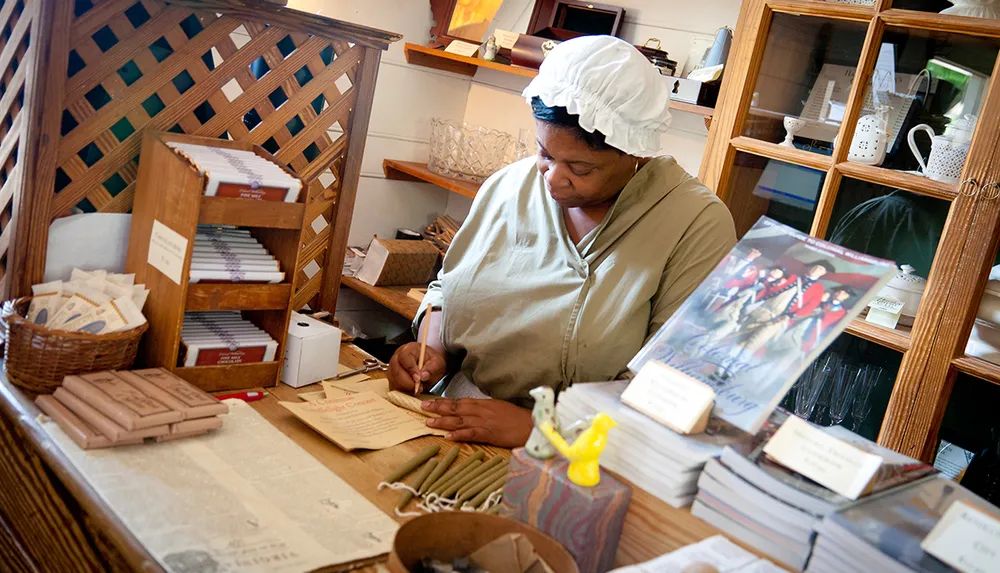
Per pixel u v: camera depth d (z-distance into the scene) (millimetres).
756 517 904
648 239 1480
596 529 951
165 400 1240
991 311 1834
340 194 1839
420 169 3182
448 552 939
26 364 1292
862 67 2035
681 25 2754
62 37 1376
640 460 981
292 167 1747
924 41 1944
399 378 1581
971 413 1854
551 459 1002
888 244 1996
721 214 1497
